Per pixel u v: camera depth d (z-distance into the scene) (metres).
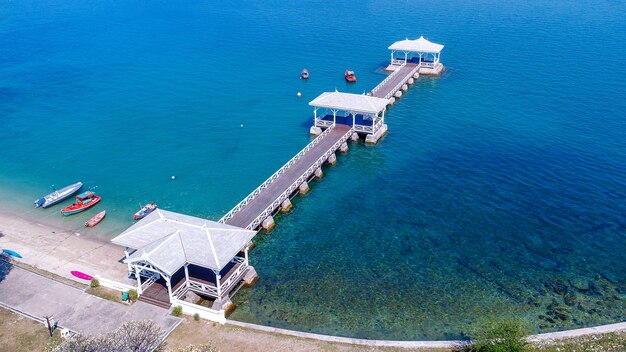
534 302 43.38
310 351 37.47
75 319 40.00
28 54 126.62
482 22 147.50
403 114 85.69
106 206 60.00
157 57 122.12
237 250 42.59
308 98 94.00
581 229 53.38
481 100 90.00
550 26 139.88
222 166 69.50
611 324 40.28
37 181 66.38
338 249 51.12
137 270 41.47
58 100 95.50
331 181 65.44
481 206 58.22
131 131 81.44
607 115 81.12
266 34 140.75
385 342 38.31
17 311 41.06
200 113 88.12
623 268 47.50
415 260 49.12
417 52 112.75
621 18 146.38
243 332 39.09
